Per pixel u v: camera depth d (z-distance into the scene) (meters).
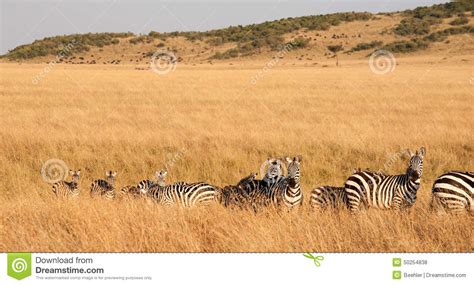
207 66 95.31
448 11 154.50
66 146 19.47
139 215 9.06
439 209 9.46
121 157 18.16
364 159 17.84
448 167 16.92
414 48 121.88
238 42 145.25
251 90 43.81
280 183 10.75
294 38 135.88
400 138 20.36
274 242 7.86
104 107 31.72
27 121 25.22
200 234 8.35
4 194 14.30
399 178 10.22
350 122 25.19
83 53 133.12
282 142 20.05
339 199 10.59
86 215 9.03
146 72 71.69
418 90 41.03
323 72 69.12
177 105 32.94
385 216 8.93
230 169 16.88
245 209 10.36
